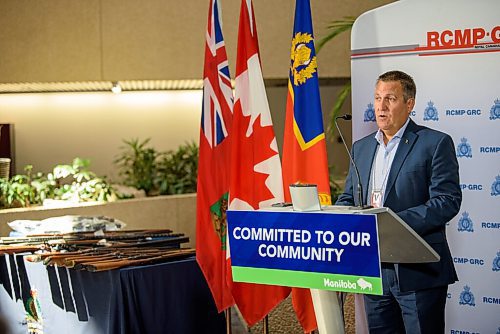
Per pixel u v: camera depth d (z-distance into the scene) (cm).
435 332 396
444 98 399
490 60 392
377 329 409
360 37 416
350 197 418
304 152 408
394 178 401
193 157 884
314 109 408
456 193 394
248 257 299
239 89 425
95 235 515
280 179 421
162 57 855
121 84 890
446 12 397
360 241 274
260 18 874
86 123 952
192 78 860
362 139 416
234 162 418
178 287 436
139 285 416
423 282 390
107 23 841
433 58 400
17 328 489
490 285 400
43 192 752
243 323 603
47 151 941
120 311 411
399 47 407
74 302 441
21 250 474
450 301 408
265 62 878
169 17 854
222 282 428
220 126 439
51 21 830
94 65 840
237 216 300
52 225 545
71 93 945
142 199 771
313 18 884
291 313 627
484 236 399
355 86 418
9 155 909
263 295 418
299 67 412
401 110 401
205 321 452
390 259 291
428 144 397
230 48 866
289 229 289
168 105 976
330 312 305
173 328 433
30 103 936
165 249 464
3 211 656
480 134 395
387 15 409
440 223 389
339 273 279
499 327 400
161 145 974
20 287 484
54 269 454
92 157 953
